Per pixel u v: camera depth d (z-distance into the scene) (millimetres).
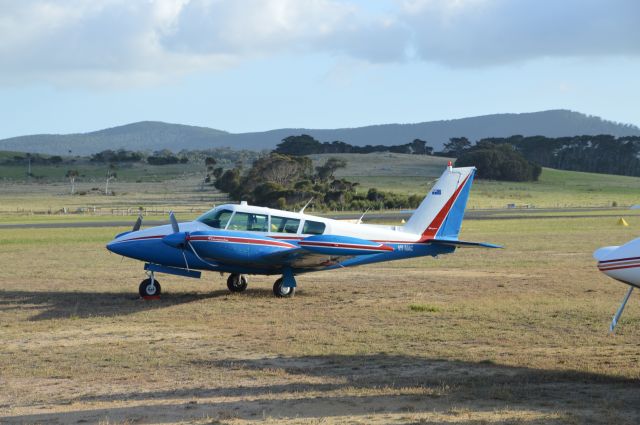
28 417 9062
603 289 21859
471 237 45438
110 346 13648
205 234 19500
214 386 10625
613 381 10859
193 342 14047
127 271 27062
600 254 12359
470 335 14633
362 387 10492
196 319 16656
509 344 13750
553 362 12203
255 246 19828
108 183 171625
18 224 61562
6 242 41719
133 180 179875
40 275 25688
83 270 27328
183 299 19906
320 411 9188
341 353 12984
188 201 116000
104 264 29625
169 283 23516
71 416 9078
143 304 18969
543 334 14719
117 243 20078
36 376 11344
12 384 10852
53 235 47781
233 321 16391
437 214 22125
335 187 110812
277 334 14797
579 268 28062
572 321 16125
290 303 19188
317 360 12484
